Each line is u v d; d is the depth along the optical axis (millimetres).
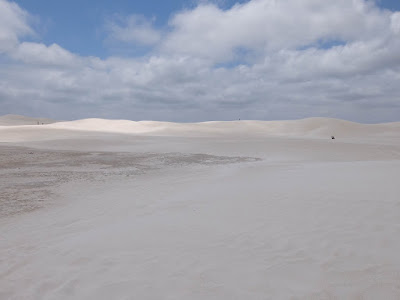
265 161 17688
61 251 4828
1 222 6699
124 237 5156
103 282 3719
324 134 64062
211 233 5031
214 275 3654
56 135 41500
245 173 11594
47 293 3594
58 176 12883
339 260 3746
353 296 3008
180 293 3326
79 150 24812
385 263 3553
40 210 7660
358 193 6395
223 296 3205
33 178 12398
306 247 4203
